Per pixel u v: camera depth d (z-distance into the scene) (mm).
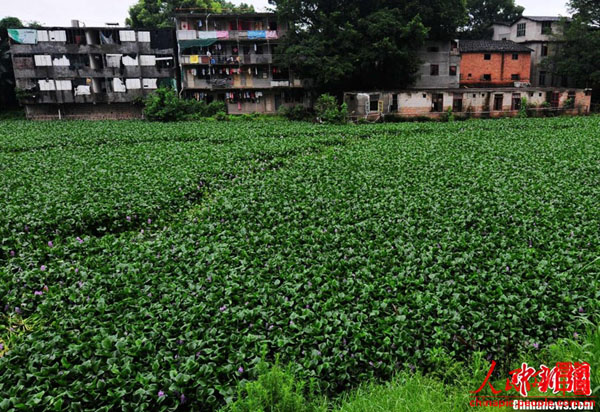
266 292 9188
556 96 53500
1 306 9297
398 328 7918
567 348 7332
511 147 25875
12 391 6473
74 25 51719
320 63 47219
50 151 26250
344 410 6387
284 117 51062
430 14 49781
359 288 9320
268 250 11320
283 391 6246
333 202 15195
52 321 8672
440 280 9617
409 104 50969
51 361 7254
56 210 14164
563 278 9281
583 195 15352
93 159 23062
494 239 11781
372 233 12477
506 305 8492
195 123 45875
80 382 6641
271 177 19141
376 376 7191
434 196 15523
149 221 14023
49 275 10164
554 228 12305
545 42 58906
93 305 8938
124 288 9414
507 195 15391
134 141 32031
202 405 6469
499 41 58188
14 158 23734
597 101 59688
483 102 52531
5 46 56188
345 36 47875
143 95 53844
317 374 6949
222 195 16750
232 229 13125
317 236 12188
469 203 14672
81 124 45125
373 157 22906
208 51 51969
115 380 6617
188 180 18109
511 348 7637
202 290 9289
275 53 50469
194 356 7141
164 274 10094
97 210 14375
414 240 11867
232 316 8383
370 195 15867
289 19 49969
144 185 17188
